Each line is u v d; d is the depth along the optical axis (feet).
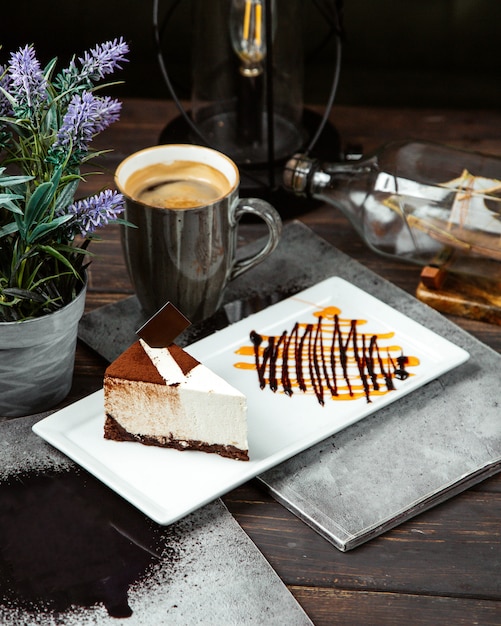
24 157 3.61
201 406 3.63
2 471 3.69
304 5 5.16
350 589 3.49
